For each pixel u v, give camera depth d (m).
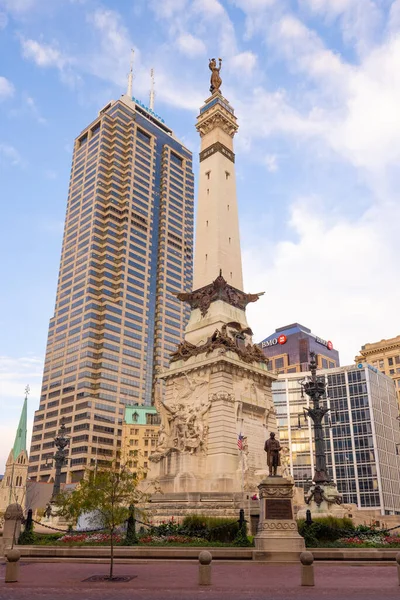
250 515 42.97
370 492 120.44
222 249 65.69
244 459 51.47
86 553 30.80
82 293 183.62
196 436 52.31
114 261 190.38
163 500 48.78
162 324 194.00
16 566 21.89
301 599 16.89
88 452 157.38
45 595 17.80
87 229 193.25
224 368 55.00
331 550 30.02
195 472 50.91
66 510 35.06
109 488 28.91
